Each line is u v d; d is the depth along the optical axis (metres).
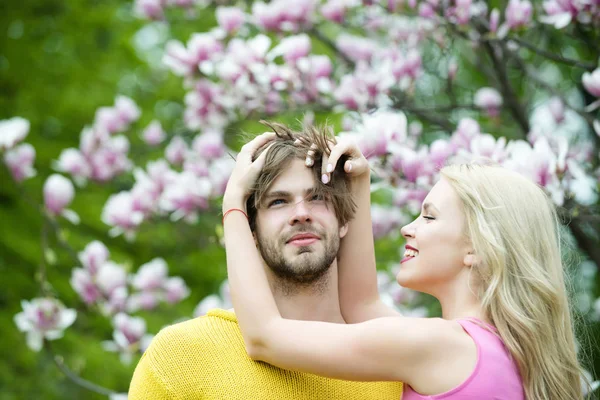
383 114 3.61
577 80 5.78
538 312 2.50
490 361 2.40
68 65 7.18
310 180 2.62
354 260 2.86
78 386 6.05
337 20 4.64
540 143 3.35
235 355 2.60
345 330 2.43
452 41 4.49
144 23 7.15
